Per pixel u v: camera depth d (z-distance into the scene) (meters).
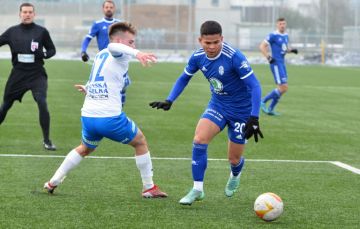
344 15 87.56
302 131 24.23
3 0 81.69
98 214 11.76
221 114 12.87
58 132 22.36
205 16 92.88
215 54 12.46
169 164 17.08
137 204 12.62
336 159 18.61
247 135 12.24
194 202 12.97
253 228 11.12
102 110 12.66
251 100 12.59
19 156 17.70
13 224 10.98
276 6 90.75
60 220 11.30
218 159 18.08
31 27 18.94
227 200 13.28
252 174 16.05
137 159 13.12
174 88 13.24
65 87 39.09
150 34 85.25
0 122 19.66
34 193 13.30
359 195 13.95
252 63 77.88
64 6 83.25
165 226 11.08
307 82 50.00
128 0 88.19
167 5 88.44
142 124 24.84
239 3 92.12
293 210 12.49
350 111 31.53
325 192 14.19
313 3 88.38
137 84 42.94
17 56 18.89
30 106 29.81
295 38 88.00
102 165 16.62
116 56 12.52
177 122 25.64
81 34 81.94
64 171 13.16
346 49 86.31
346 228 11.30
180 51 84.75
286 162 17.86
